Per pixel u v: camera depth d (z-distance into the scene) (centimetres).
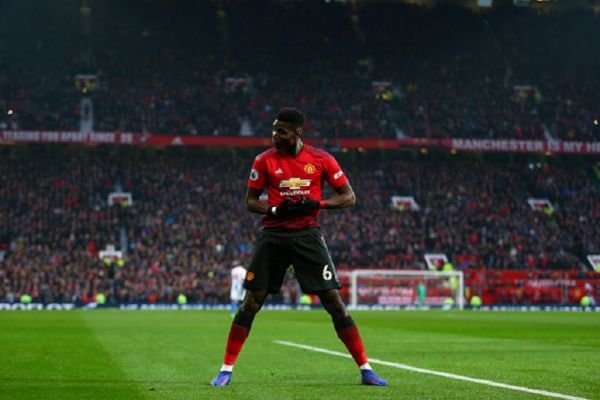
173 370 1706
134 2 11000
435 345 2664
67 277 7656
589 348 2538
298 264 1384
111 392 1289
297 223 1375
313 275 1380
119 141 8956
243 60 10581
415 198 9444
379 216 9075
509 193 9688
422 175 9825
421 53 11056
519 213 9400
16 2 10569
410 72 10731
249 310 1402
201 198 9019
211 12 11175
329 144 9362
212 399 1193
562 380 1486
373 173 9775
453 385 1384
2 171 9031
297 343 2669
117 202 8838
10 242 8081
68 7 10744
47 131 8819
